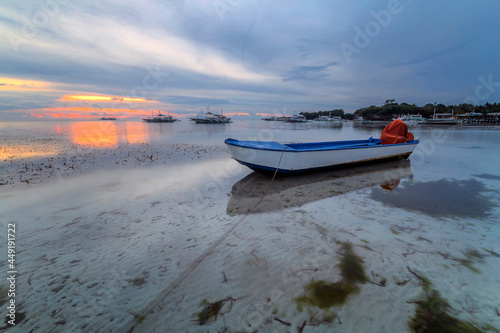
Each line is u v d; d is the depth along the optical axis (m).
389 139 11.27
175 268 3.36
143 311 2.63
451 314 2.52
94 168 9.41
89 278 3.18
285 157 7.75
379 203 5.93
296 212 5.35
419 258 3.51
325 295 2.80
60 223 4.76
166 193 6.60
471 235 4.23
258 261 3.48
